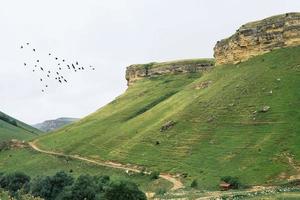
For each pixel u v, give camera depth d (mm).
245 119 136375
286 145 114062
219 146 128250
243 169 109750
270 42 180750
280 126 124375
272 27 180875
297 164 104938
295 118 125688
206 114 152375
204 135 138875
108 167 145250
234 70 183375
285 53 171500
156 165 133500
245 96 150625
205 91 177250
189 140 140375
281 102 136375
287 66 159125
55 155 177375
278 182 99562
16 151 199625
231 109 146875
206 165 120250
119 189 71312
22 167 173750
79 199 81438
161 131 156875
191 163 125250
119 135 178750
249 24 190375
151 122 176000
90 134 196375
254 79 160000
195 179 113812
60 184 92625
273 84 149750
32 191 93875
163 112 180625
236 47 191000
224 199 76188
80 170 151500
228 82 171500
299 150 110000
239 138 127375
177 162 129875
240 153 118750
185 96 187625
